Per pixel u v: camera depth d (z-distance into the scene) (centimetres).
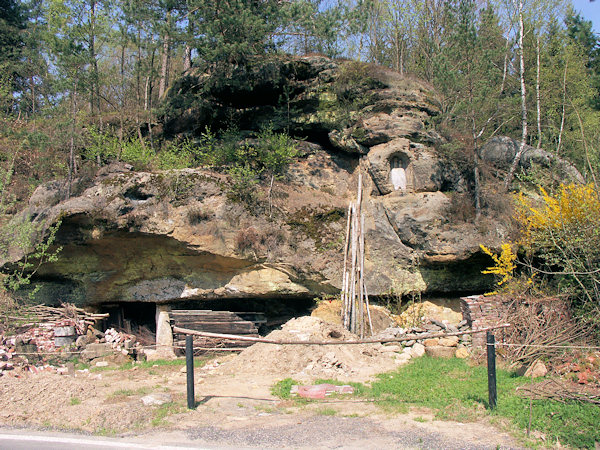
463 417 661
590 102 1727
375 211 1419
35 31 2003
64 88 1557
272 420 675
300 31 1747
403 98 1521
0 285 1242
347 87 1571
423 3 2380
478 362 988
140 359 1288
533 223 1177
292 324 1151
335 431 621
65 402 733
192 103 1634
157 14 1658
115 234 1275
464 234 1276
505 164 1520
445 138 1525
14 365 1098
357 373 965
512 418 645
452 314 1362
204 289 1376
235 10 1516
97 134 1694
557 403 680
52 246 1288
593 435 573
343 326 1273
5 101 2145
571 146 1738
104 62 2453
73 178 1475
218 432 621
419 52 2450
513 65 2178
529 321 1023
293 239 1370
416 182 1401
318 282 1357
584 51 2228
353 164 1584
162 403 754
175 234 1284
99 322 1430
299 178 1545
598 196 1023
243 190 1385
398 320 1304
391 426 639
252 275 1354
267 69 1600
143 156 1535
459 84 1439
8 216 1490
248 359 1049
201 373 1026
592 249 1029
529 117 1956
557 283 1122
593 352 896
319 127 1616
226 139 1611
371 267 1370
